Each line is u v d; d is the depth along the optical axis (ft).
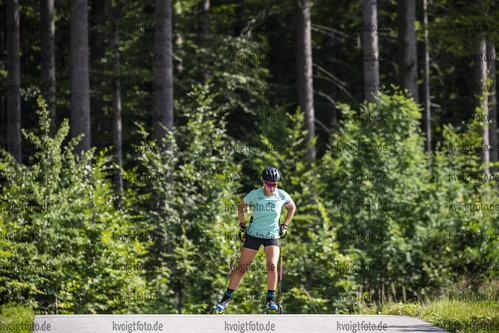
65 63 192.34
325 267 99.30
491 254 96.07
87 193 90.94
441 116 215.31
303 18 152.35
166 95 121.39
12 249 80.79
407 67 141.28
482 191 108.88
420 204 108.37
